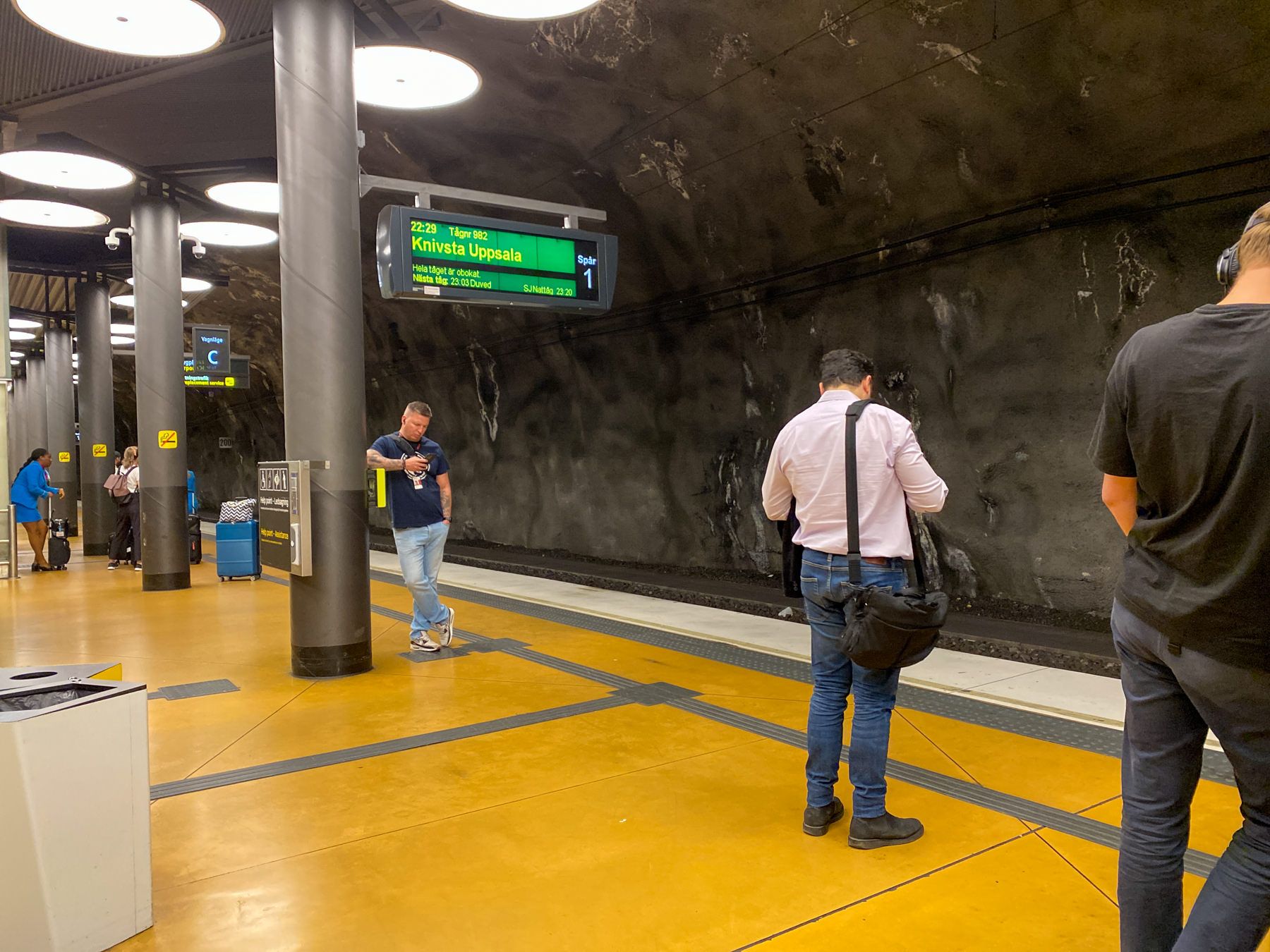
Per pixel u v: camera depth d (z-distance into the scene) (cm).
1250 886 172
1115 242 638
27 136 998
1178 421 172
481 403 1516
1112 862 292
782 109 754
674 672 568
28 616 844
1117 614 201
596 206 1018
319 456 577
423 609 645
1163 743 190
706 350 1045
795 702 495
